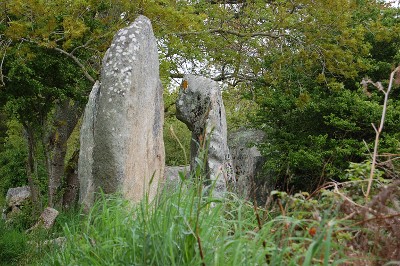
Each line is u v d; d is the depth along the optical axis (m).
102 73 8.05
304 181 15.09
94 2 12.38
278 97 16.08
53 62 12.58
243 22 17.17
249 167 15.05
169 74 16.84
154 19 13.02
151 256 4.30
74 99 13.55
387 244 3.63
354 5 15.57
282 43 16.62
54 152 15.18
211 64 17.48
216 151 9.48
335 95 15.67
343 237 3.85
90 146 7.96
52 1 12.39
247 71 17.77
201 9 16.61
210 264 4.03
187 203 4.67
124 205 5.76
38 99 12.86
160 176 8.85
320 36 15.73
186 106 10.23
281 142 15.63
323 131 15.75
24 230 10.38
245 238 4.08
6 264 7.88
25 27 11.78
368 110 14.41
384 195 3.62
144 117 8.34
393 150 13.77
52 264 5.59
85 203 7.73
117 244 4.66
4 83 12.19
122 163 7.75
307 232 3.74
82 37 12.70
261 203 13.70
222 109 10.22
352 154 14.63
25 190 16.38
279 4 16.48
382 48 16.67
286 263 3.79
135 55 8.09
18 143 21.89
